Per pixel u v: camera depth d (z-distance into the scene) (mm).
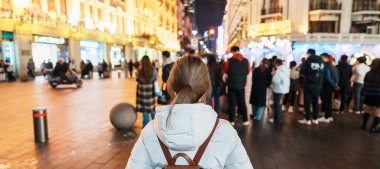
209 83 1437
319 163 4336
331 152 4828
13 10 18250
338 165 4262
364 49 31562
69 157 4473
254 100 7094
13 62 19531
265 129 6355
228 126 1385
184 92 1357
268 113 8312
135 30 38688
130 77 24297
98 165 4172
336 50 31797
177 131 1237
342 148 5043
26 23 19688
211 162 1293
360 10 33875
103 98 11031
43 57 21969
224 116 7832
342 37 31219
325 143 5324
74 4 24906
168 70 6363
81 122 6844
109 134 5766
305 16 33906
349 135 5883
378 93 5930
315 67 6488
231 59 6629
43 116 5246
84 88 14695
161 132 1269
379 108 5961
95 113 7977
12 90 13250
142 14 41062
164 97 7598
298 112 8445
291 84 8258
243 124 6816
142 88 5984
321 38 31406
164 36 54781
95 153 4656
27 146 4988
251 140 5488
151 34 45281
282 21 34219
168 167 1271
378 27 33406
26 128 6254
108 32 30156
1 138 5465
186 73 1394
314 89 6602
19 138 5469
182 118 1247
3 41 18562
